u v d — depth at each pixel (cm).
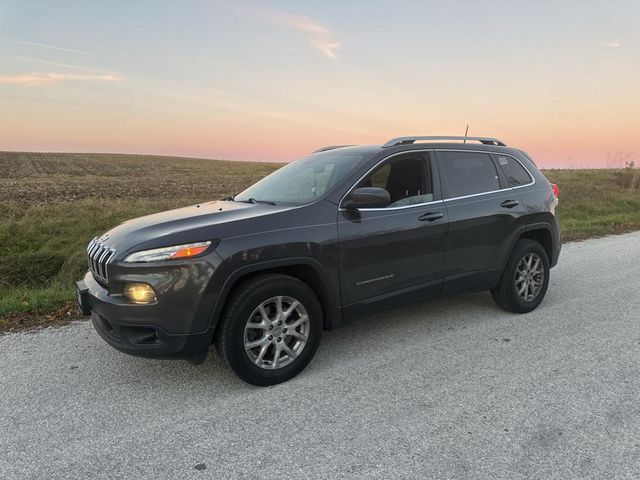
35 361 396
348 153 435
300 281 355
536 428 290
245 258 329
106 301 323
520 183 509
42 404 326
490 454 265
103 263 336
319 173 418
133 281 314
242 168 5522
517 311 500
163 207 1390
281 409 317
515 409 312
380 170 408
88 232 990
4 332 462
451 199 444
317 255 358
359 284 385
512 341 430
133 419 306
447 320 487
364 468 254
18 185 2844
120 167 5294
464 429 290
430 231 421
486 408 314
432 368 376
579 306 529
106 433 291
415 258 415
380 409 315
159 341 318
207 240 322
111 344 331
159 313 313
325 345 425
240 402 327
